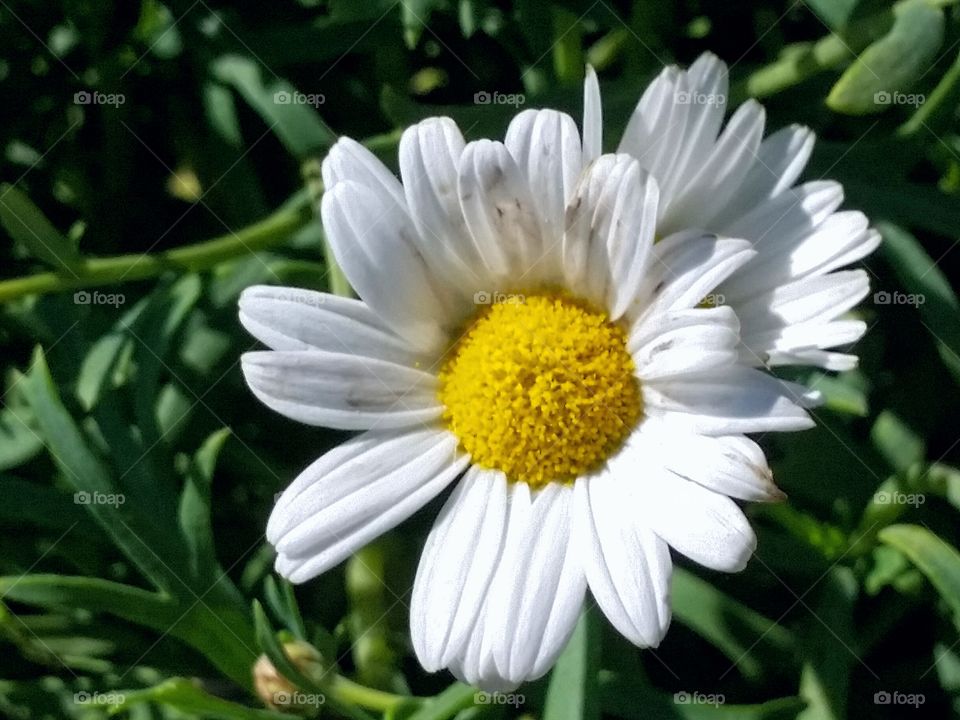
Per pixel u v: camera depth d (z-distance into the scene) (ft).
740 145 0.35
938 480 0.40
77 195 0.49
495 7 0.46
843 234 0.35
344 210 0.35
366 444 0.35
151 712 0.42
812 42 0.46
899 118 0.43
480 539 0.34
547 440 0.34
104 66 0.48
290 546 0.35
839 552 0.41
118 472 0.41
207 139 0.48
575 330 0.34
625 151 0.35
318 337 0.35
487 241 0.35
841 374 0.42
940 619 0.41
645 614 0.32
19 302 0.44
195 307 0.44
